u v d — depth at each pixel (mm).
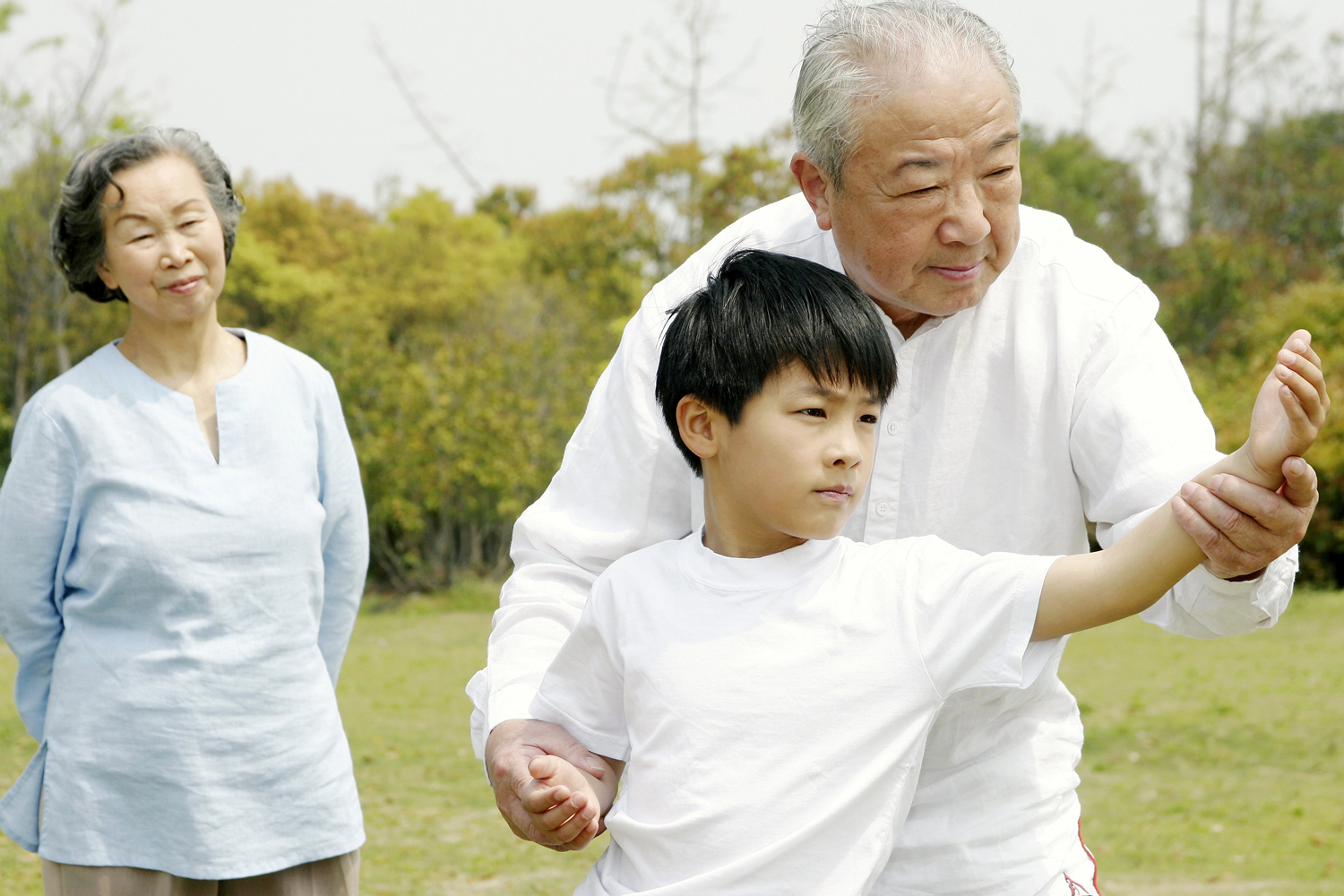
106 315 20000
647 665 1709
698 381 1721
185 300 2916
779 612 1691
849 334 1646
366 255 26547
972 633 1636
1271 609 1718
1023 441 2039
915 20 1815
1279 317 17875
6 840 5828
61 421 2844
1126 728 8336
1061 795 2027
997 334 2043
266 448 2943
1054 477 2053
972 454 2061
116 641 2803
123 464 2826
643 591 1771
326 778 2939
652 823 1672
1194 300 21141
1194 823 6352
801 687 1649
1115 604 1585
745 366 1665
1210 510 1495
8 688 9484
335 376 16922
